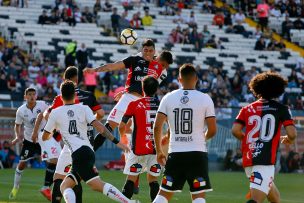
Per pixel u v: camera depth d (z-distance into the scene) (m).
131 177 33.66
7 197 40.47
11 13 96.56
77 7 98.81
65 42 93.88
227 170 72.12
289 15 114.56
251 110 27.66
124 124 33.53
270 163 26.97
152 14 105.31
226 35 106.38
